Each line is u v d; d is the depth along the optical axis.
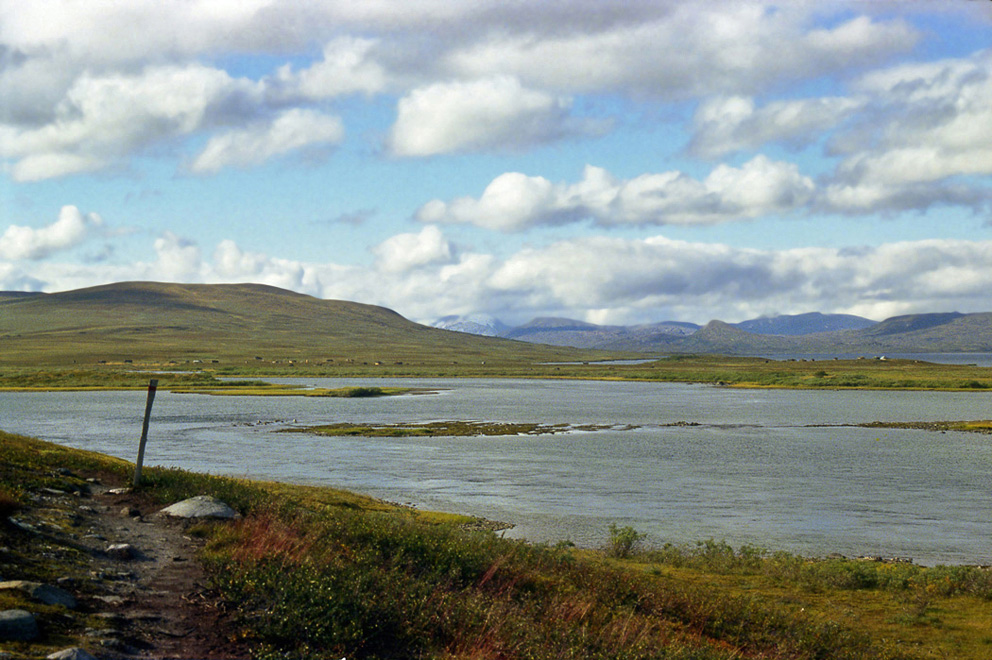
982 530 45.84
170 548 18.59
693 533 43.91
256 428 106.88
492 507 51.16
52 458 31.11
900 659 19.20
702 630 19.12
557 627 15.59
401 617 14.64
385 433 100.69
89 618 12.45
